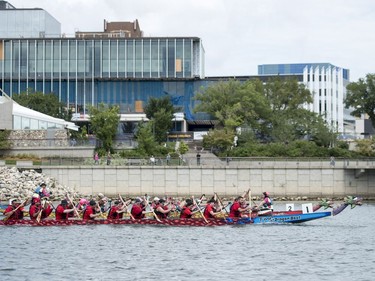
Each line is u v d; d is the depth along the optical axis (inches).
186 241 2281.0
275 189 4247.0
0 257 1974.7
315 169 4266.7
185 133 6417.3
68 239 2319.1
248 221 2699.3
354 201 2664.9
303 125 5738.2
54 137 4724.4
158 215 2706.7
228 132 5383.9
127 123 6432.1
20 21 7086.6
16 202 2711.6
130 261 1926.7
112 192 4217.5
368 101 6053.2
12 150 4596.5
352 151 5241.1
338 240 2331.4
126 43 6791.3
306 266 1867.6
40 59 6781.5
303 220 2677.2
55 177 4234.7
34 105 6200.8
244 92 5807.1
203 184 4222.4
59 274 1752.0
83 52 6791.3
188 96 6879.9
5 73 6766.7
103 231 2518.5
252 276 1739.7
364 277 1732.3
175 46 6791.3
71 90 6815.9
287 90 6097.4
